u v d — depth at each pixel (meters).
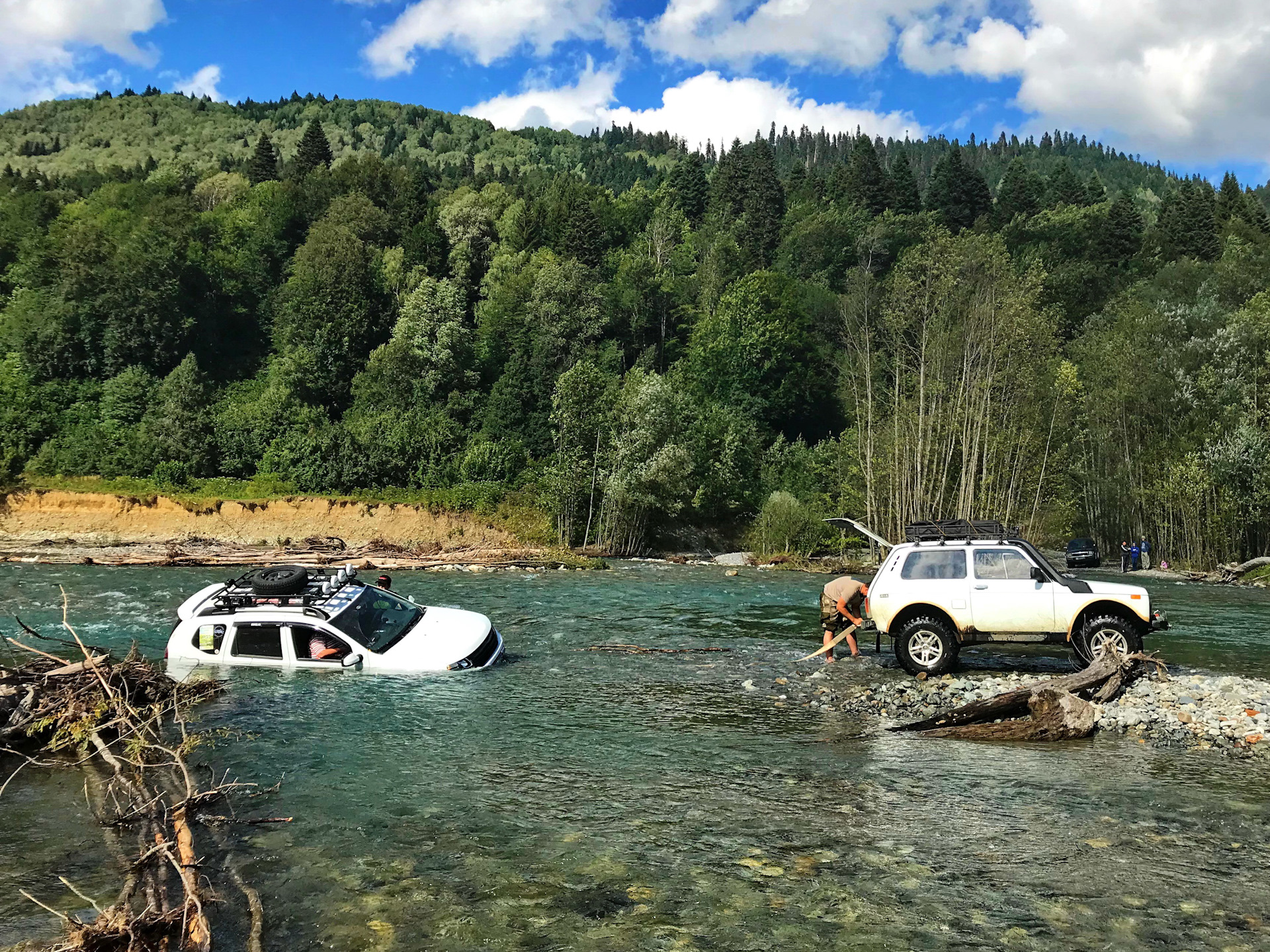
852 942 5.27
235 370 72.88
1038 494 41.62
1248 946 5.20
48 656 10.24
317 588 13.56
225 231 83.44
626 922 5.54
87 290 63.50
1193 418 41.50
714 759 9.04
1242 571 34.25
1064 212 108.00
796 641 16.62
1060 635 12.58
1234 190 117.69
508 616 19.44
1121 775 8.49
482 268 90.50
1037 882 6.11
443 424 58.00
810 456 57.09
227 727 10.02
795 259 100.81
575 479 45.72
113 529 44.66
